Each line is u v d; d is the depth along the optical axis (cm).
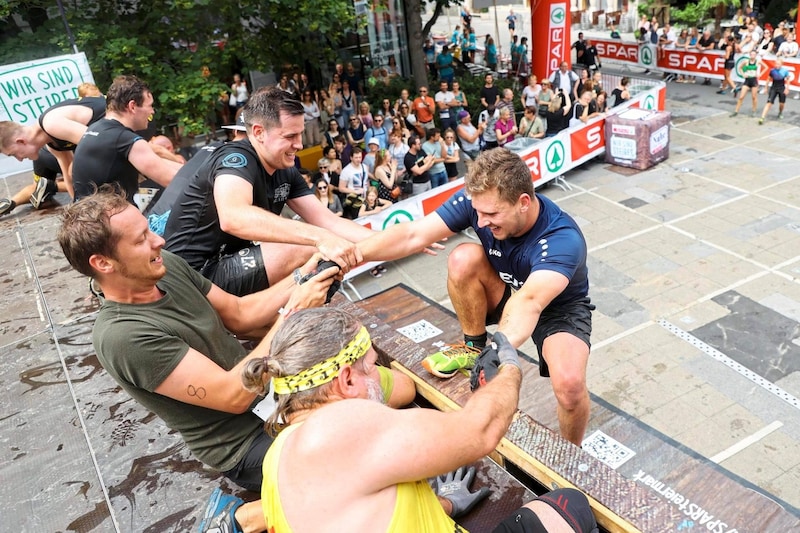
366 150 1338
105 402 319
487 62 2370
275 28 1330
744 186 1285
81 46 1023
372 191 1095
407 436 143
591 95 1442
